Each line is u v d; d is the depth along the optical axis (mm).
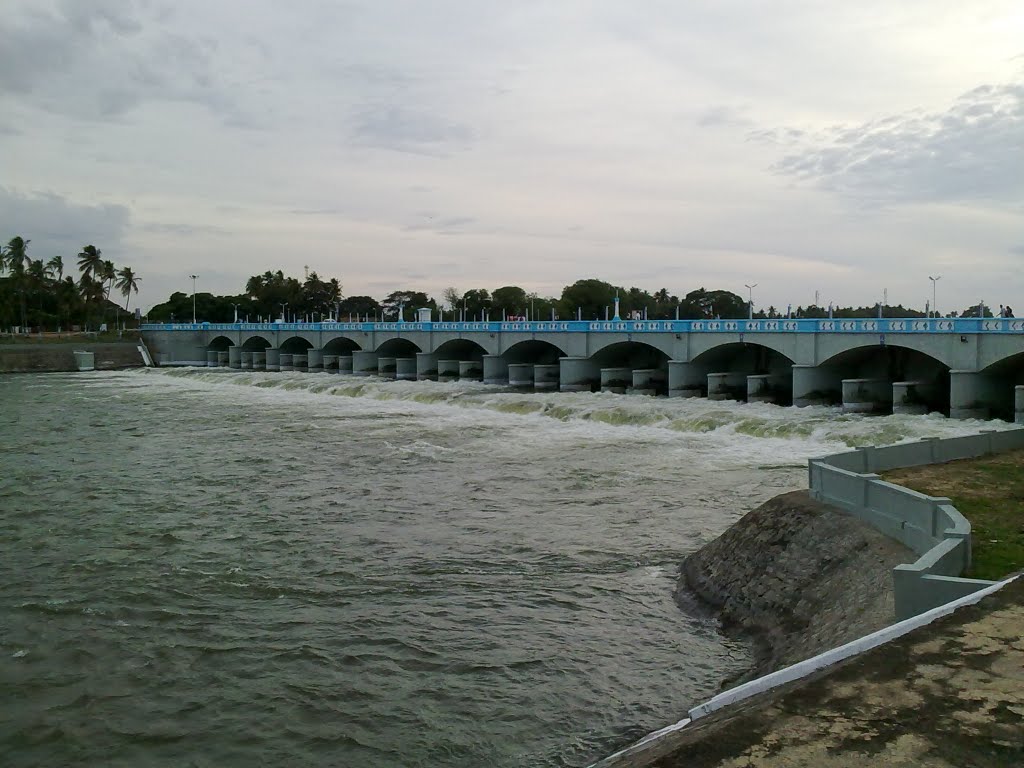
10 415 67125
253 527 31297
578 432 52062
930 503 18688
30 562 27328
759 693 12359
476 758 15672
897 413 55250
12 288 159875
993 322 48125
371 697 18094
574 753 15656
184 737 16703
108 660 20078
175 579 25578
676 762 9336
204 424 60375
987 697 10391
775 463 40281
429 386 81938
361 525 31344
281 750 16188
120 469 43188
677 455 43281
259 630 21688
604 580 24719
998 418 50375
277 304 185500
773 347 61344
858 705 10398
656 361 80750
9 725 17188
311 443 50500
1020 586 14289
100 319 175250
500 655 19875
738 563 22906
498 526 30688
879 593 17500
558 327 78938
